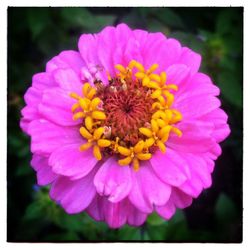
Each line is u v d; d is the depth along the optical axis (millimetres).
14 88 181
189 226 199
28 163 174
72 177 112
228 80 176
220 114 122
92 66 125
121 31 130
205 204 201
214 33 185
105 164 116
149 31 178
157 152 118
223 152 200
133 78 127
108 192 110
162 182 113
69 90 122
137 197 111
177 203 116
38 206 158
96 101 117
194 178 113
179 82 124
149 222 148
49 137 116
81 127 116
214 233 177
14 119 176
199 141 115
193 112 120
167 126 115
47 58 185
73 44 183
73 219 159
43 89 124
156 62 128
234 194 195
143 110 120
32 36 184
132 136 118
